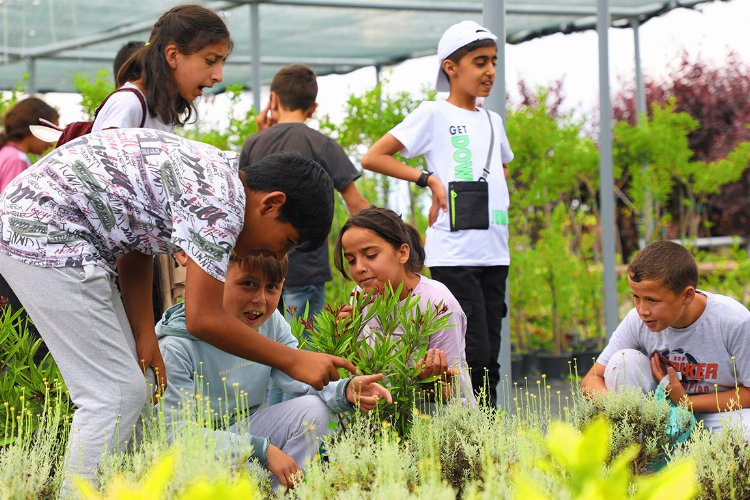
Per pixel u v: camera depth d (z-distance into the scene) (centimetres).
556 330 876
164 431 258
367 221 356
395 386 311
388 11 996
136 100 371
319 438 317
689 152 1007
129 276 304
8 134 631
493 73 477
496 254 474
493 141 484
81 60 1195
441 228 472
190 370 326
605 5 794
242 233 278
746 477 240
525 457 212
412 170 476
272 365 273
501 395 493
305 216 274
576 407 313
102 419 273
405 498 194
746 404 379
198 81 379
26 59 1180
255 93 898
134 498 119
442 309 325
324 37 1160
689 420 318
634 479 237
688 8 1067
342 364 279
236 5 895
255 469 269
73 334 275
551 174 888
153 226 275
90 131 381
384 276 355
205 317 260
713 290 956
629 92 1439
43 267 272
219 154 280
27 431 264
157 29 377
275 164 275
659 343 390
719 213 1383
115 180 274
